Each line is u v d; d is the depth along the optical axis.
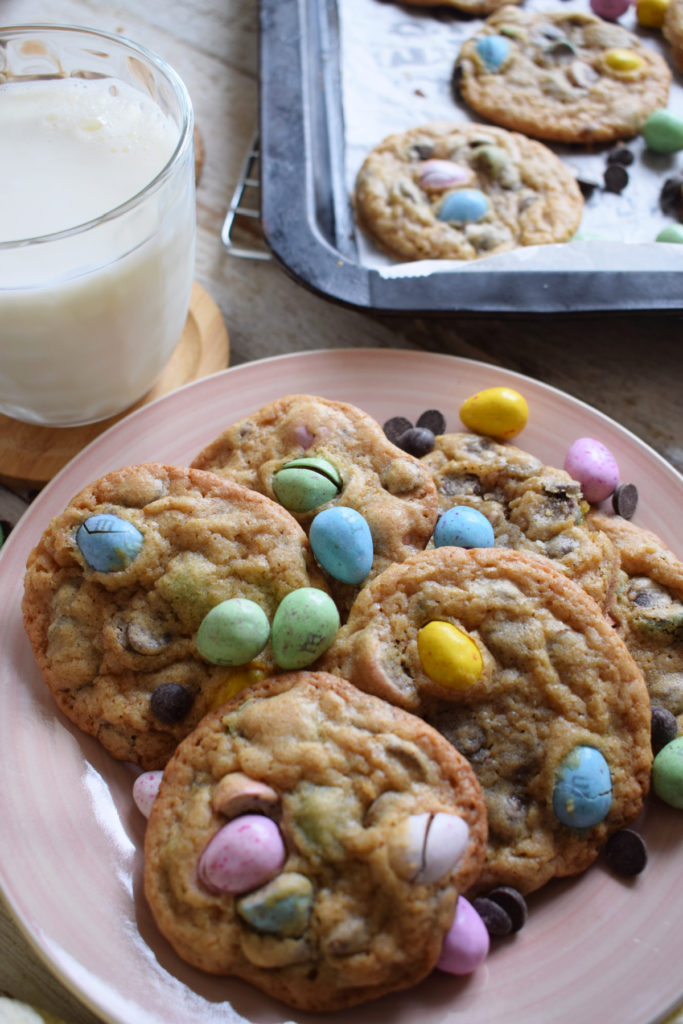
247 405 0.43
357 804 0.33
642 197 0.52
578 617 0.35
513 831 0.34
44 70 0.43
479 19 0.57
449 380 0.43
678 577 0.38
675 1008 0.32
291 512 0.38
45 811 0.35
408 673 0.35
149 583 0.37
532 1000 0.33
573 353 0.48
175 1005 0.32
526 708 0.35
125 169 0.40
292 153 0.48
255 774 0.33
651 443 0.46
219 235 0.51
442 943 0.32
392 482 0.39
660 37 0.57
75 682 0.36
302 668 0.35
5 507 0.44
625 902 0.34
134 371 0.43
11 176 0.40
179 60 0.56
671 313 0.44
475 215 0.50
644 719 0.35
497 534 0.39
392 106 0.54
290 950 0.32
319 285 0.45
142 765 0.36
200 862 0.32
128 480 0.38
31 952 0.36
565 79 0.54
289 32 0.51
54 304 0.38
